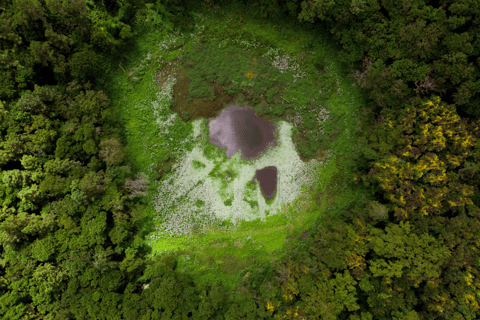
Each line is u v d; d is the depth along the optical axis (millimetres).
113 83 23344
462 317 18406
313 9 20281
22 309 19562
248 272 23375
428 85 19703
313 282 20484
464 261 18828
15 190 20406
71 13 19719
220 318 21047
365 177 21922
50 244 20406
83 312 19953
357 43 21141
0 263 20234
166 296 20734
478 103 19547
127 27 22141
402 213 20062
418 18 19062
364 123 23172
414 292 19734
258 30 23578
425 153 20516
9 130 20016
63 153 20547
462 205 19641
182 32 23672
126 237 22234
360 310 20328
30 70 20031
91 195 20703
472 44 18719
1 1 19234
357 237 20016
